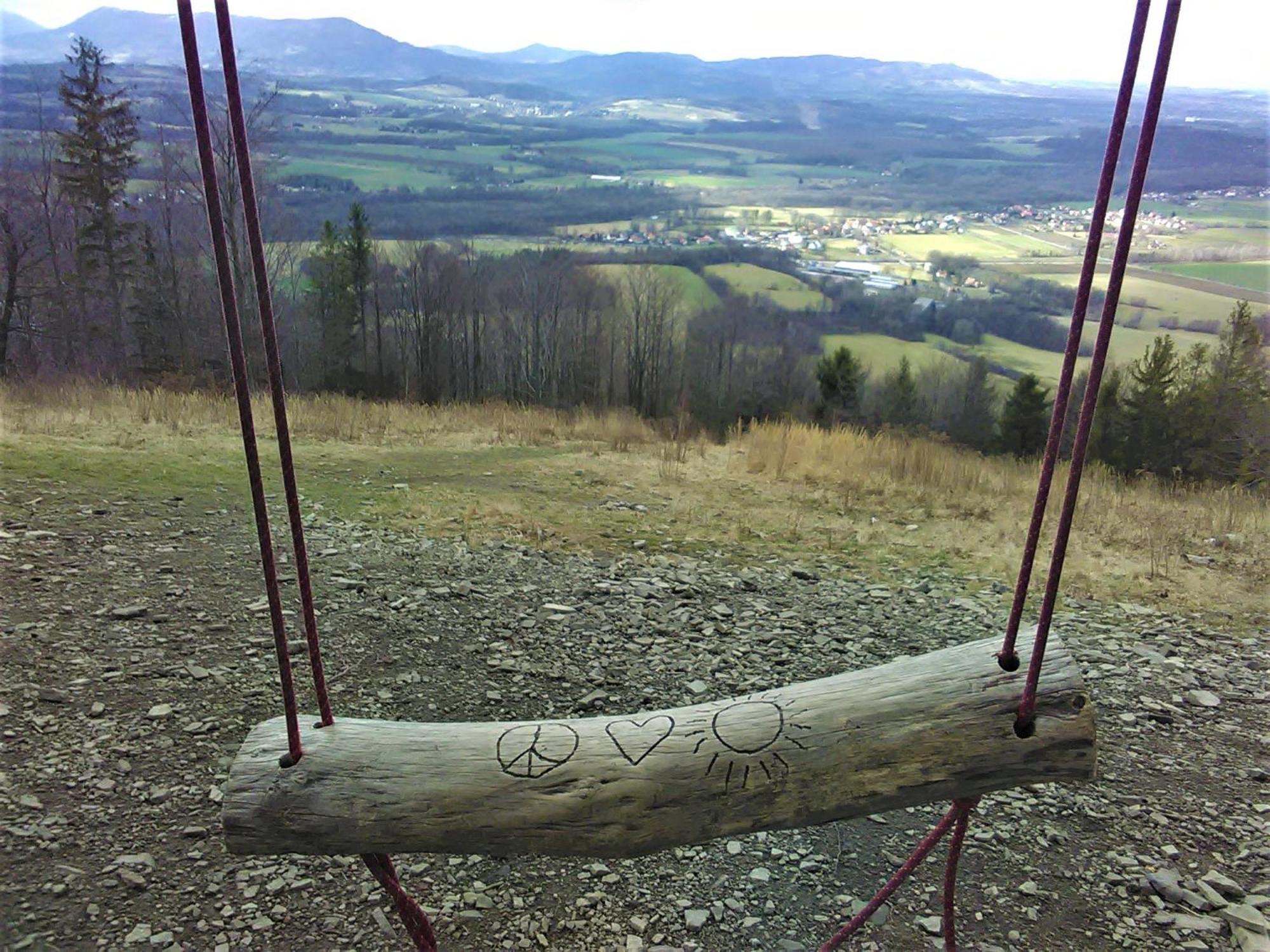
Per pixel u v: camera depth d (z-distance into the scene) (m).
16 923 2.73
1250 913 3.10
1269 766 4.13
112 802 3.32
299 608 5.09
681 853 3.37
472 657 4.73
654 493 8.49
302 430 10.02
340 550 6.12
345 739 2.06
